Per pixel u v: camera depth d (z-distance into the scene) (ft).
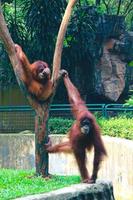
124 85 73.41
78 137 35.47
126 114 61.72
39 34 69.82
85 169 36.09
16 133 65.98
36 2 68.95
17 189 34.47
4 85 75.46
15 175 39.29
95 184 35.14
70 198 32.81
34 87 37.68
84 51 72.18
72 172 54.70
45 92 37.96
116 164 48.14
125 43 74.02
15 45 37.91
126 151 45.68
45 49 70.18
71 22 71.87
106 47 73.46
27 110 65.67
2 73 73.20
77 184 35.19
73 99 36.78
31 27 69.62
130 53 74.49
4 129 69.46
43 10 69.10
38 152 38.42
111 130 55.62
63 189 33.58
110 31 73.82
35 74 37.76
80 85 73.51
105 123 57.21
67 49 72.02
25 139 60.59
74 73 73.20
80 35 71.56
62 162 56.49
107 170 50.21
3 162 61.93
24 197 31.50
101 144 35.58
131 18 92.63
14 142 61.21
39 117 38.06
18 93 77.00
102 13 73.92
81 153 35.88
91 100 74.79
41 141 38.19
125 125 53.57
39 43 70.08
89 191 34.09
